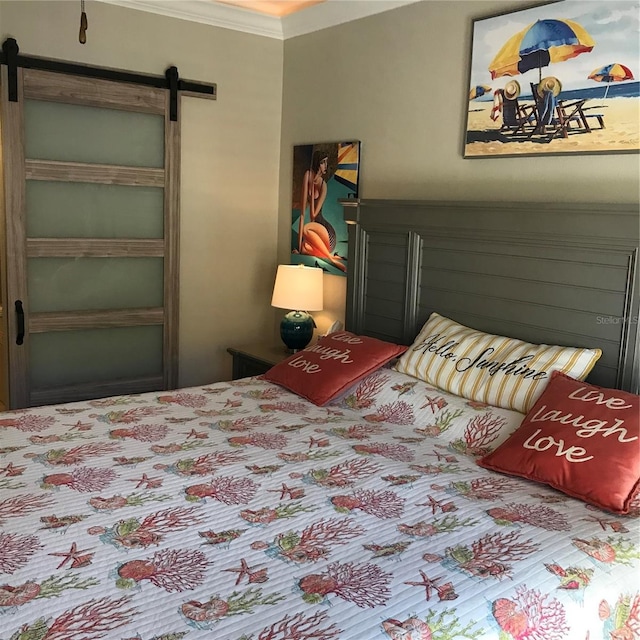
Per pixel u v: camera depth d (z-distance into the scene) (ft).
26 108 11.14
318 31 12.74
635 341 7.98
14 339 11.59
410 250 10.48
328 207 12.70
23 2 10.87
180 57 12.50
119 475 6.75
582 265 8.42
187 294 13.32
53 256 11.73
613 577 5.38
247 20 13.00
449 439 8.04
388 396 9.04
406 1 10.89
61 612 4.51
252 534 5.65
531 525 5.92
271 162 13.94
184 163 12.85
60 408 8.86
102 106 11.75
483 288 9.59
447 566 5.21
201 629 4.37
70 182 11.73
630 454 6.43
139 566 5.11
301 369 9.95
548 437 6.93
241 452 7.45
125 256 12.40
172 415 8.71
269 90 13.66
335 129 12.56
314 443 7.79
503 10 9.52
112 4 11.68
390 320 11.02
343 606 4.66
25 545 5.35
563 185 9.00
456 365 8.80
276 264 14.33
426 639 4.44
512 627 4.75
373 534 5.70
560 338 8.75
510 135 9.49
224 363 14.03
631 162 8.27
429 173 10.83
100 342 12.48
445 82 10.44
